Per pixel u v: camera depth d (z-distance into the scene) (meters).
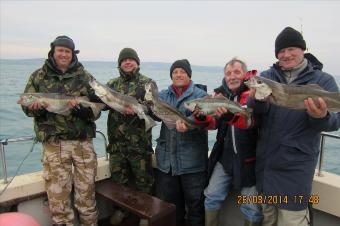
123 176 4.20
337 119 2.72
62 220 3.61
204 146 3.93
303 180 2.86
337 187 3.14
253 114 3.07
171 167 3.90
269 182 3.00
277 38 2.97
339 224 3.23
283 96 2.79
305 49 2.94
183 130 3.65
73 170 3.71
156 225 3.30
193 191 3.84
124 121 4.08
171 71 3.98
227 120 3.27
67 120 3.55
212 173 3.68
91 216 3.73
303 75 2.90
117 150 4.15
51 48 3.58
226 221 3.98
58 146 3.55
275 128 2.94
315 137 2.85
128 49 4.25
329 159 8.70
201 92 3.95
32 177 3.74
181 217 4.14
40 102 3.43
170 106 3.74
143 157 4.13
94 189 3.79
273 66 3.14
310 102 2.58
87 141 3.72
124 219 4.21
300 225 2.94
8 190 3.44
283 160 2.89
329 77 2.85
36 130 3.56
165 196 4.00
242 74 3.44
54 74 3.60
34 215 3.68
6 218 2.95
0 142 3.46
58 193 3.55
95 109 3.69
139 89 4.23
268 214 3.21
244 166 3.34
